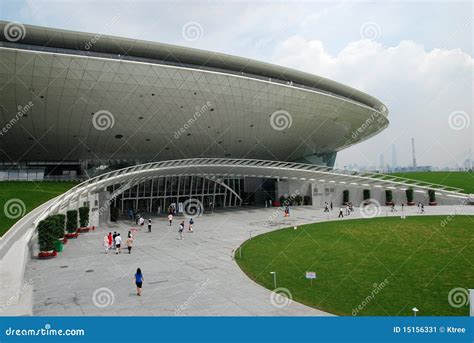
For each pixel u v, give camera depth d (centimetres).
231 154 5388
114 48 3638
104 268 1616
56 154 4359
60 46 3522
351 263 1623
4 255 1480
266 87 4094
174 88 3634
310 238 2358
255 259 1753
